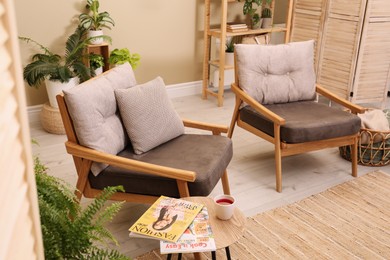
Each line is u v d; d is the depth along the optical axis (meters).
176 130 2.46
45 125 3.54
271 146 3.43
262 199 2.66
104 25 3.80
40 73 3.30
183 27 4.39
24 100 0.63
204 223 1.69
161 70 4.41
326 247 2.22
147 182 2.09
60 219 1.35
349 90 4.11
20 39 3.51
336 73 4.18
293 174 3.00
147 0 4.07
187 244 1.56
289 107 3.07
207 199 1.89
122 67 2.51
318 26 4.21
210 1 4.43
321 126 2.69
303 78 3.16
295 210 2.54
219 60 4.41
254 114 2.95
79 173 2.20
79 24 3.77
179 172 1.97
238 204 2.60
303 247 2.22
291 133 2.64
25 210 0.66
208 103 4.40
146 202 2.16
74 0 3.69
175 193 2.06
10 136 0.58
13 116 0.61
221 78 4.23
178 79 4.56
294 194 2.73
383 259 2.15
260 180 2.90
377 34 3.94
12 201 0.58
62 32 3.73
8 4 0.55
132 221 2.41
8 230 0.55
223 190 2.61
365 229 2.38
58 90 3.42
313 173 3.02
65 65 3.49
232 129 3.28
